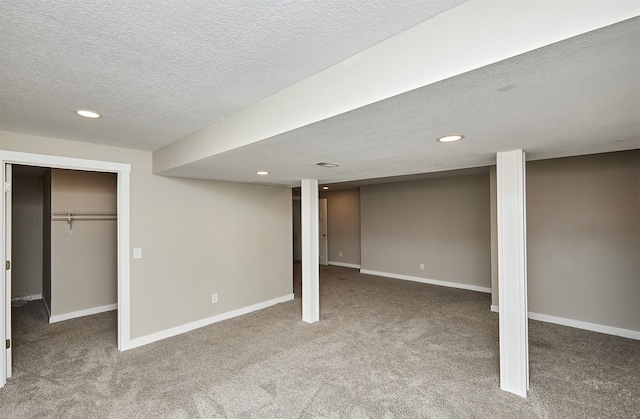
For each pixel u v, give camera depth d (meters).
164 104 2.02
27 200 5.16
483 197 5.54
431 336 3.51
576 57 0.96
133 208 3.35
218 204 4.15
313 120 1.62
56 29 1.19
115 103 2.00
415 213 6.41
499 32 0.99
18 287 5.06
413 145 2.18
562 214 3.84
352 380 2.59
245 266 4.45
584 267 3.71
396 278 6.69
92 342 3.39
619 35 0.84
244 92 1.85
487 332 3.62
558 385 2.49
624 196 3.48
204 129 2.56
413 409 2.20
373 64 1.34
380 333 3.61
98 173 4.51
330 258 8.53
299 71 1.58
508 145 2.21
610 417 2.11
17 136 2.66
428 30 1.16
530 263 4.06
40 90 1.78
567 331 3.62
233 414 2.16
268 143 2.06
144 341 3.39
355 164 2.95
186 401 2.30
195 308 3.86
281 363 2.89
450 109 1.44
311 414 2.15
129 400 2.31
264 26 1.19
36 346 3.29
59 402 2.29
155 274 3.51
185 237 3.79
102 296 4.54
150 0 1.02
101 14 1.10
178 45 1.32
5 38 1.25
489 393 2.39
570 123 1.68
